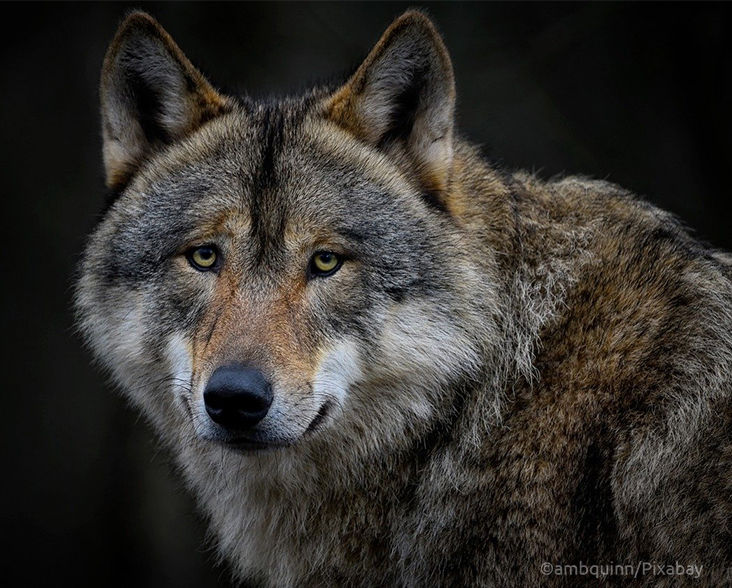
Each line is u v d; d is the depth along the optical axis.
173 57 8.59
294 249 7.91
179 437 8.73
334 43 21.39
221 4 20.83
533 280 8.34
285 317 7.72
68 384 20.25
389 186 8.34
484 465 7.95
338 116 8.44
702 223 20.48
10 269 20.19
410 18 8.23
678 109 20.75
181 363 8.02
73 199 20.27
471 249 8.34
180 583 19.58
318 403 7.70
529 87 21.38
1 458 20.06
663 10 20.56
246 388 7.26
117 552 19.92
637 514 7.55
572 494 7.68
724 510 7.24
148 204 8.47
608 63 21.19
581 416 7.76
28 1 20.00
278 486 8.39
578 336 7.99
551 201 8.87
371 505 8.31
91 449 20.20
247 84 21.02
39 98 20.22
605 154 21.14
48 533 20.03
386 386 8.13
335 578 8.54
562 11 21.31
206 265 8.11
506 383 8.09
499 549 7.84
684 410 7.55
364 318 7.98
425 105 8.41
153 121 8.87
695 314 7.86
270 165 8.13
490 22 21.47
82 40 20.28
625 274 8.14
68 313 20.28
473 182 8.84
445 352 8.07
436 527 8.06
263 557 8.83
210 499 9.02
